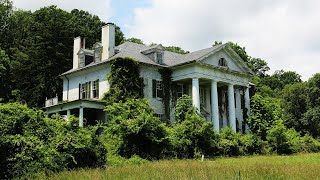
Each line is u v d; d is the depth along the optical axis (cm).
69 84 4566
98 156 2134
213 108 4272
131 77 3856
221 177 1298
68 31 5756
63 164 1880
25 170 1705
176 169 1656
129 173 1516
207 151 3219
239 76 4766
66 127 2117
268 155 3644
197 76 4100
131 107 3003
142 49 4562
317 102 7669
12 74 5516
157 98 4166
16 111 1892
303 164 2073
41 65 5450
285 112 8206
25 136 1838
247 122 4391
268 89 8694
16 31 6181
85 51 4438
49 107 4016
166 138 2905
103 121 3912
